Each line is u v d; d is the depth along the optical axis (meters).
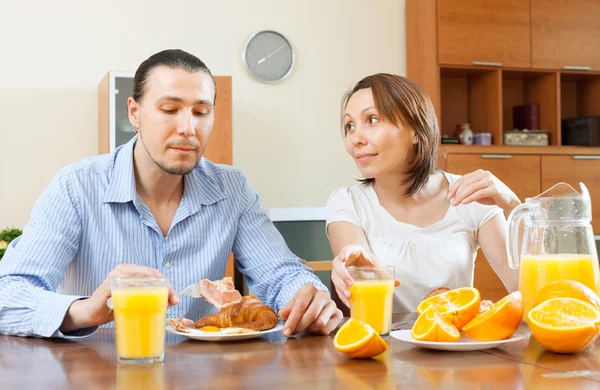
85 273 1.61
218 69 4.04
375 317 1.17
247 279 1.74
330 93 4.23
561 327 0.98
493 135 4.19
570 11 4.27
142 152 1.58
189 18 4.00
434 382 0.83
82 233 1.59
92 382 0.86
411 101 1.67
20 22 3.74
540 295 1.12
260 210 1.81
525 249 1.29
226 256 1.73
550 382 0.82
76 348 1.13
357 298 1.18
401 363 0.95
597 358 0.97
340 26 4.27
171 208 1.67
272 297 1.61
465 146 3.97
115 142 3.43
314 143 4.20
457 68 4.09
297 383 0.84
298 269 1.62
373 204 1.82
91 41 3.84
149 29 3.93
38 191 3.74
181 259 1.66
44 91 3.76
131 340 0.97
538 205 1.26
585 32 4.30
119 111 3.44
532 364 0.93
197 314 1.67
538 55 4.20
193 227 1.66
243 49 4.08
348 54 4.27
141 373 0.92
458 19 4.06
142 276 1.13
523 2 4.18
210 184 1.71
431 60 4.06
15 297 1.30
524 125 4.38
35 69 3.76
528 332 1.21
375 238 1.78
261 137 4.10
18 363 1.00
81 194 1.57
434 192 1.83
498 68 4.14
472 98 4.43
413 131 1.69
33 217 1.54
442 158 3.94
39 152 3.75
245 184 1.80
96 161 1.66
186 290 1.24
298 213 3.44
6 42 3.72
